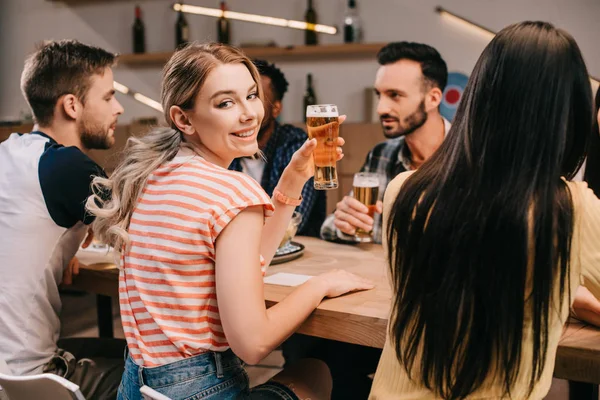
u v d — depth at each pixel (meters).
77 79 1.85
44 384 1.13
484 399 1.00
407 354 1.06
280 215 1.56
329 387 1.50
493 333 0.96
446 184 0.99
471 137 0.97
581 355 1.11
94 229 1.37
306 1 4.30
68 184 1.67
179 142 1.34
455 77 4.07
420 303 1.02
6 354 1.63
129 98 4.81
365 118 4.29
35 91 1.85
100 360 1.75
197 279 1.20
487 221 0.94
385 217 1.12
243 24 4.47
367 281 1.53
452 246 0.97
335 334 1.34
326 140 1.48
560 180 0.96
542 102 0.93
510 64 0.94
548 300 0.95
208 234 1.18
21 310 1.65
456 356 1.00
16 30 5.02
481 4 3.96
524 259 0.93
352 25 4.20
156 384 1.21
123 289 1.28
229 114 1.27
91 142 1.96
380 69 2.55
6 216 1.66
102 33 4.80
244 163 2.85
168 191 1.25
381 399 1.12
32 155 1.71
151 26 4.68
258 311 1.17
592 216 0.95
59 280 1.74
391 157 2.65
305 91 4.42
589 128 0.97
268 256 1.57
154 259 1.22
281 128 2.86
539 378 0.98
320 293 1.37
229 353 1.27
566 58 0.94
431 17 4.08
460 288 0.97
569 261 0.95
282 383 1.38
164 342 1.21
